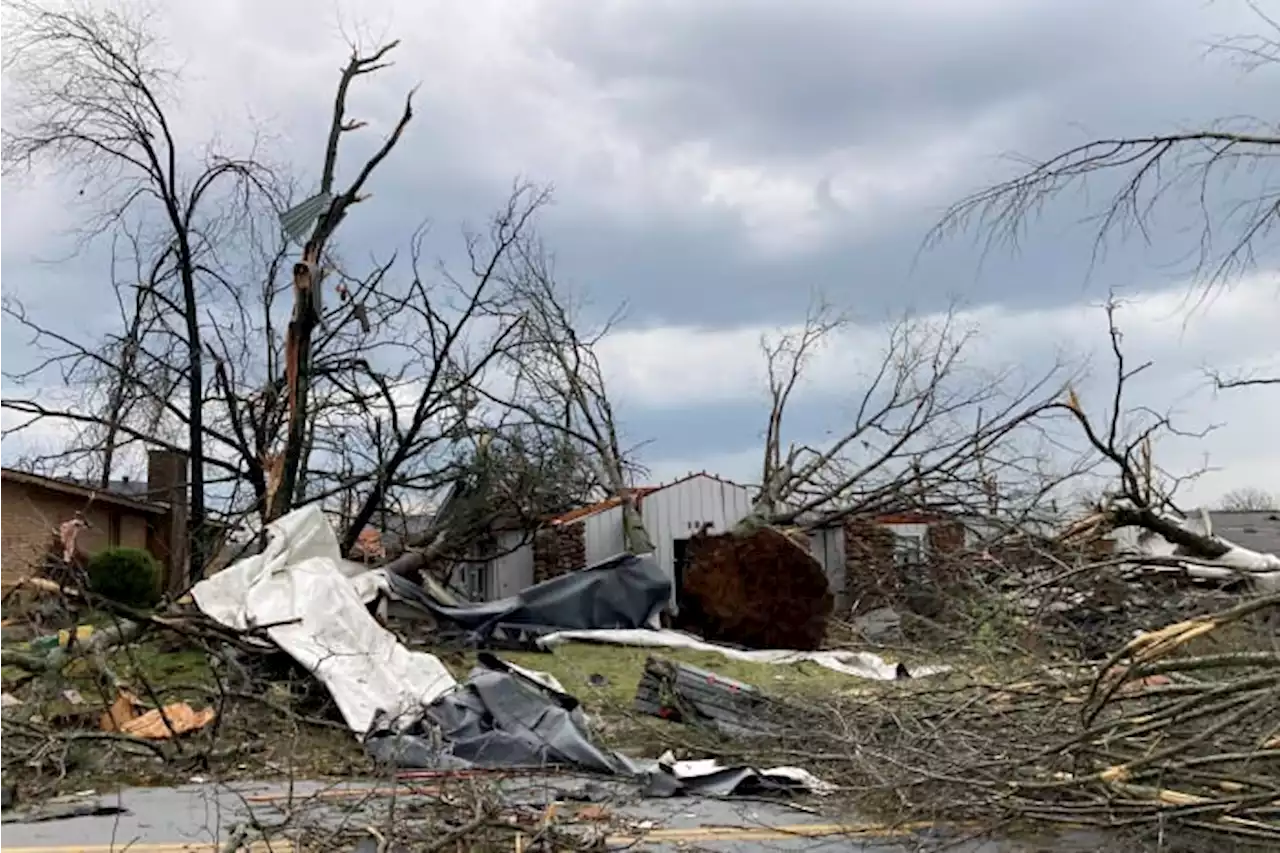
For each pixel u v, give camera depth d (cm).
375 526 1819
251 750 766
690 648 1210
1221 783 477
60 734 711
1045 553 927
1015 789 493
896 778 537
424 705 824
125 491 2364
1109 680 529
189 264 1917
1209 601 820
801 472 1711
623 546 1900
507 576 1955
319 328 1762
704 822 559
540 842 496
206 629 920
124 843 525
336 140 1719
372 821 533
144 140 1889
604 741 818
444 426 1711
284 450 1568
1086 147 705
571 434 1938
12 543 1747
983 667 767
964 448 1434
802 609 1332
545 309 2156
